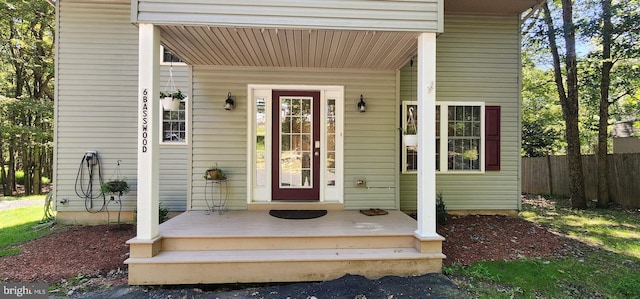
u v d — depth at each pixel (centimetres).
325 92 524
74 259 391
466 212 602
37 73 1138
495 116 603
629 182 716
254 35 360
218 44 394
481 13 600
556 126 1223
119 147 575
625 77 741
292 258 333
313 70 514
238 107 507
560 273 344
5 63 1081
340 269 338
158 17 324
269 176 516
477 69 602
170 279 323
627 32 650
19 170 1326
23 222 598
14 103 998
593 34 669
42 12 1032
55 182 566
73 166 568
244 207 507
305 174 522
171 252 347
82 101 569
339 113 523
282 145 519
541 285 318
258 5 331
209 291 318
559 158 901
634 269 356
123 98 575
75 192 568
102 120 572
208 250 354
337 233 369
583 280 329
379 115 525
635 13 608
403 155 585
